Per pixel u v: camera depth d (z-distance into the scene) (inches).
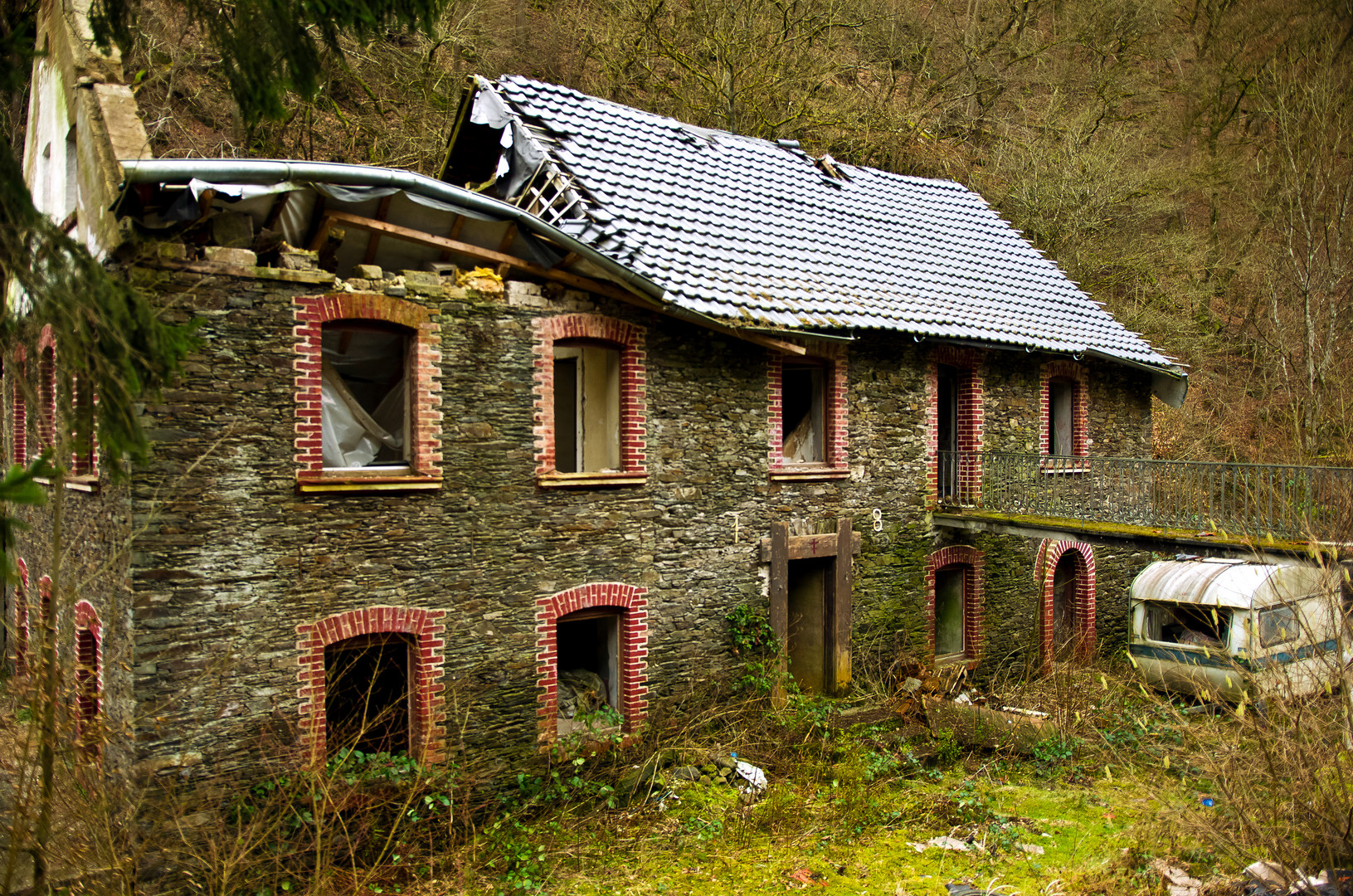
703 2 948.0
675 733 486.9
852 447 578.2
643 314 482.0
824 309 530.6
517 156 526.0
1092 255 1046.4
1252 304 1083.3
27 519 507.8
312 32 756.0
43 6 454.0
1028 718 536.4
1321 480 446.3
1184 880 345.1
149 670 346.3
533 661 442.6
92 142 362.6
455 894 359.3
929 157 1090.1
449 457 418.3
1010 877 374.9
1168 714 514.3
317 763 378.9
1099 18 1238.9
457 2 853.2
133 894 317.1
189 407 354.6
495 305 431.8
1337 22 1102.4
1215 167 1146.7
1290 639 364.5
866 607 586.9
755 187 624.7
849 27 1061.1
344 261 426.6
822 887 366.6
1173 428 1002.7
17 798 271.7
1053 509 584.7
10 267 233.6
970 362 641.6
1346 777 298.5
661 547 489.7
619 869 379.9
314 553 383.6
